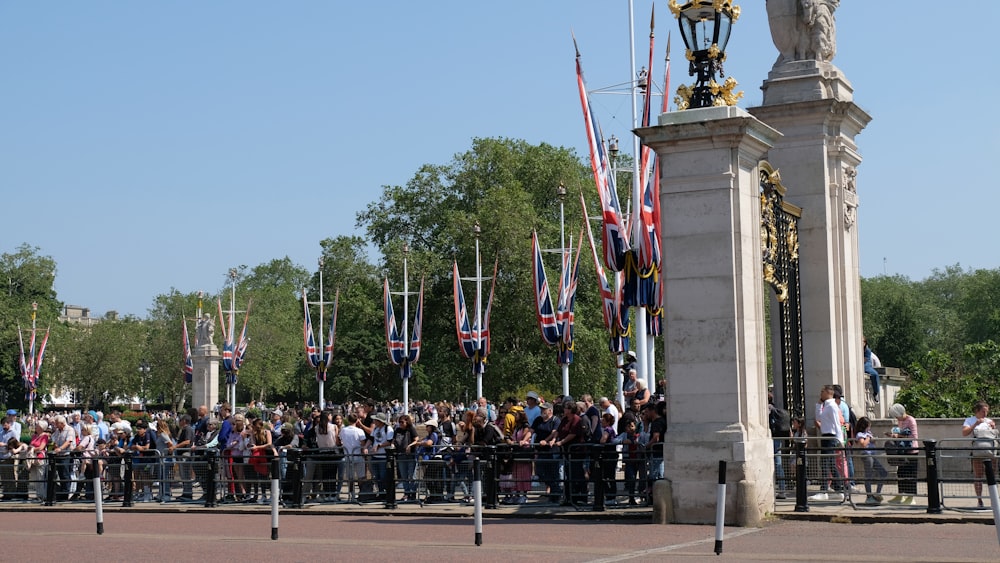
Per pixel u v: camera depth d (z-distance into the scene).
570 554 16.17
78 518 25.09
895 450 21.33
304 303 81.56
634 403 25.97
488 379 85.56
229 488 27.59
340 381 111.81
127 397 134.50
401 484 25.98
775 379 25.72
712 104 20.66
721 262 20.19
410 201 96.88
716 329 20.09
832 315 26.81
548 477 23.86
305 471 26.67
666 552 16.20
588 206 91.75
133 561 16.22
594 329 83.38
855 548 16.34
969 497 20.36
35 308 103.56
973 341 123.69
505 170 92.56
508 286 85.12
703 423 20.00
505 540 18.28
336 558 16.14
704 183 20.41
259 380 125.12
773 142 21.81
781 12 27.73
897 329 116.50
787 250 24.80
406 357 74.69
